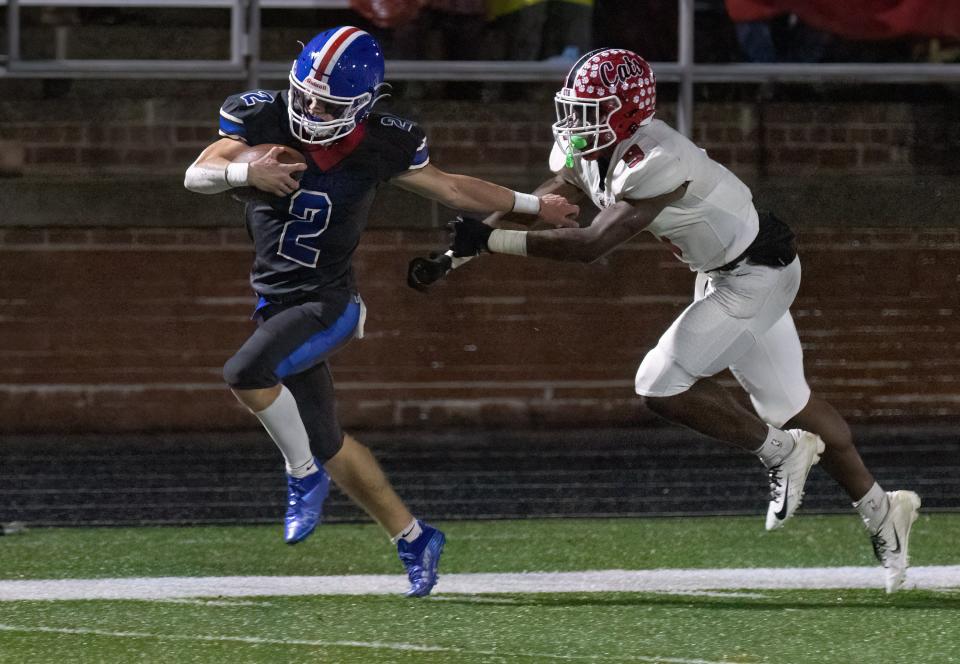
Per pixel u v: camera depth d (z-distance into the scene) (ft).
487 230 45.24
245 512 69.56
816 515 68.23
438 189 46.26
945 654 40.60
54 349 89.51
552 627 43.80
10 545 60.64
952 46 88.63
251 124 44.80
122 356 89.81
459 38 86.22
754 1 87.35
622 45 87.45
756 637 42.55
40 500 71.87
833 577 53.21
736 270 48.24
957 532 63.41
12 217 86.43
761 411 50.31
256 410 45.57
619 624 44.29
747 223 47.93
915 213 88.02
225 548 60.13
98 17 89.56
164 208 87.04
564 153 48.21
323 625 44.04
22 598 48.80
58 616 45.52
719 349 48.19
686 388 48.32
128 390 89.86
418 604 47.57
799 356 49.75
